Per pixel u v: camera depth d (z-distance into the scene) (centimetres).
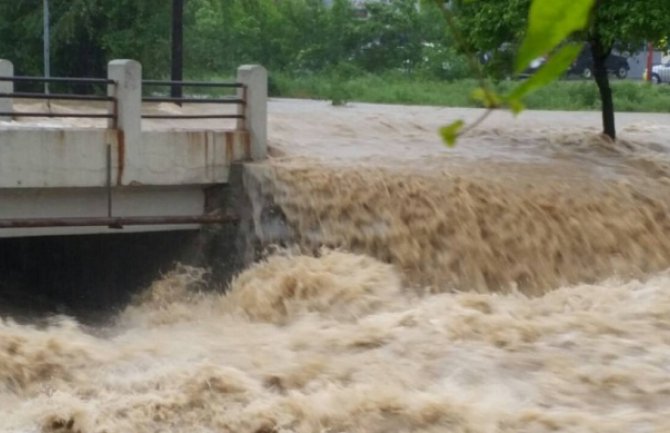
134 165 1507
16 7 3412
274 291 1406
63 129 1455
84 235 1689
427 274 1405
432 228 1420
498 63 1506
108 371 1109
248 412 971
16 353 1123
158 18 3416
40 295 1741
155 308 1536
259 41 4438
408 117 2305
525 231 1422
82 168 1471
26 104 2325
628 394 973
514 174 1555
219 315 1447
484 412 928
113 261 1698
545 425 902
